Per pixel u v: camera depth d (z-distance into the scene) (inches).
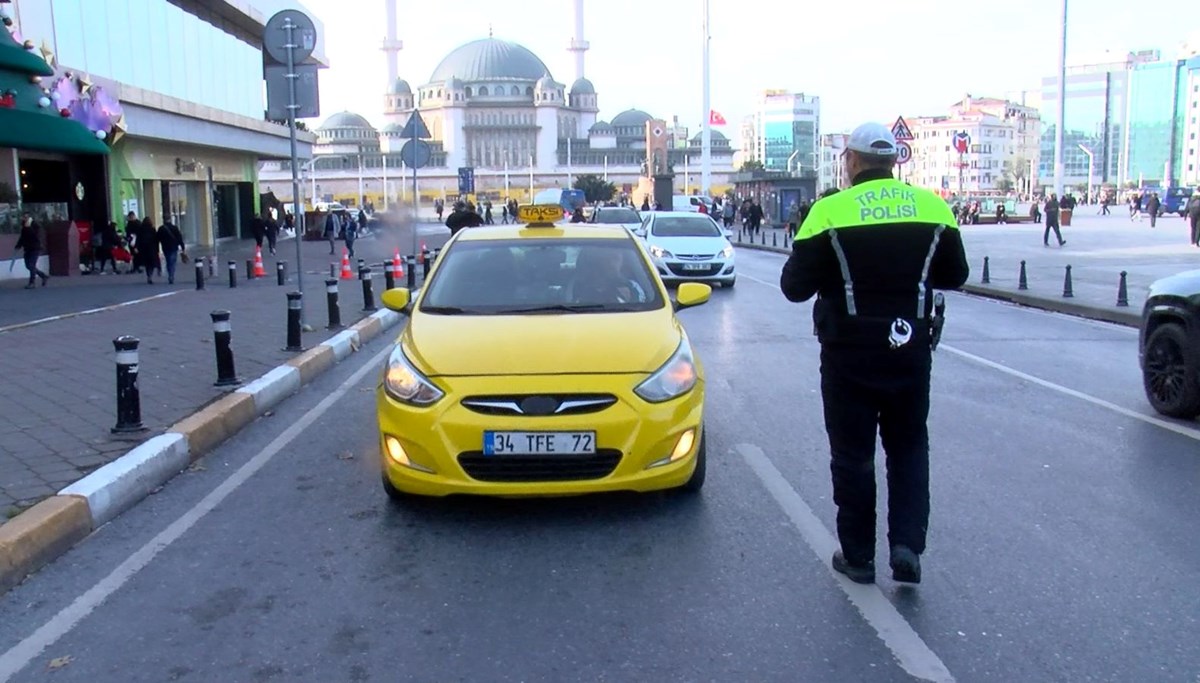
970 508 231.3
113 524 228.4
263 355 437.1
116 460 253.6
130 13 1184.2
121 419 286.7
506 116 6146.7
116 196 1176.8
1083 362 439.5
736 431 308.3
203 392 346.9
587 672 153.3
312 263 1258.6
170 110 1248.8
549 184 6067.9
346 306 669.9
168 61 1315.2
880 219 171.6
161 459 261.3
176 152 1398.9
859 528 185.0
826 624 169.5
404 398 217.6
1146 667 153.3
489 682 150.6
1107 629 166.7
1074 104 6087.6
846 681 149.7
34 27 932.0
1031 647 160.2
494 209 4424.2
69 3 1011.3
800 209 1509.6
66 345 477.7
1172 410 323.3
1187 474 258.8
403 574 194.5
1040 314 637.3
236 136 1557.6
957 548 205.2
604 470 211.8
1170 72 5703.7
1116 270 900.6
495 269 275.7
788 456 277.4
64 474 244.8
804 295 178.7
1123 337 523.2
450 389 213.5
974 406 344.2
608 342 227.5
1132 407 342.3
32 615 178.7
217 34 1540.4
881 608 175.6
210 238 1603.1
